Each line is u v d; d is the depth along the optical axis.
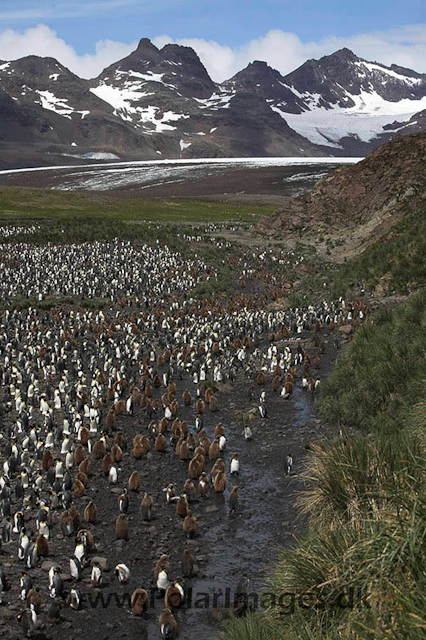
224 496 17.88
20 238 68.12
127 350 33.75
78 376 29.47
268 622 9.30
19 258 59.09
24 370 30.05
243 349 32.66
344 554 8.67
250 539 15.38
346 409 22.02
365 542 8.16
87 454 20.52
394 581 7.34
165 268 58.56
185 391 26.34
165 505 17.30
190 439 21.33
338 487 12.05
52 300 46.62
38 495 17.00
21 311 43.50
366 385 21.92
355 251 62.78
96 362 31.95
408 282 40.66
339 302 42.00
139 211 116.19
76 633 11.77
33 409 24.70
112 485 18.38
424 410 13.62
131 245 67.69
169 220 101.62
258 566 14.10
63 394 27.00
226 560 14.42
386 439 12.91
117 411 24.80
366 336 26.62
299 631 8.41
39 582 13.19
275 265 62.12
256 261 64.44
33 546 13.67
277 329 39.19
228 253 67.94
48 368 29.94
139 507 17.05
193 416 24.91
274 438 22.03
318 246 69.31
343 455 12.42
